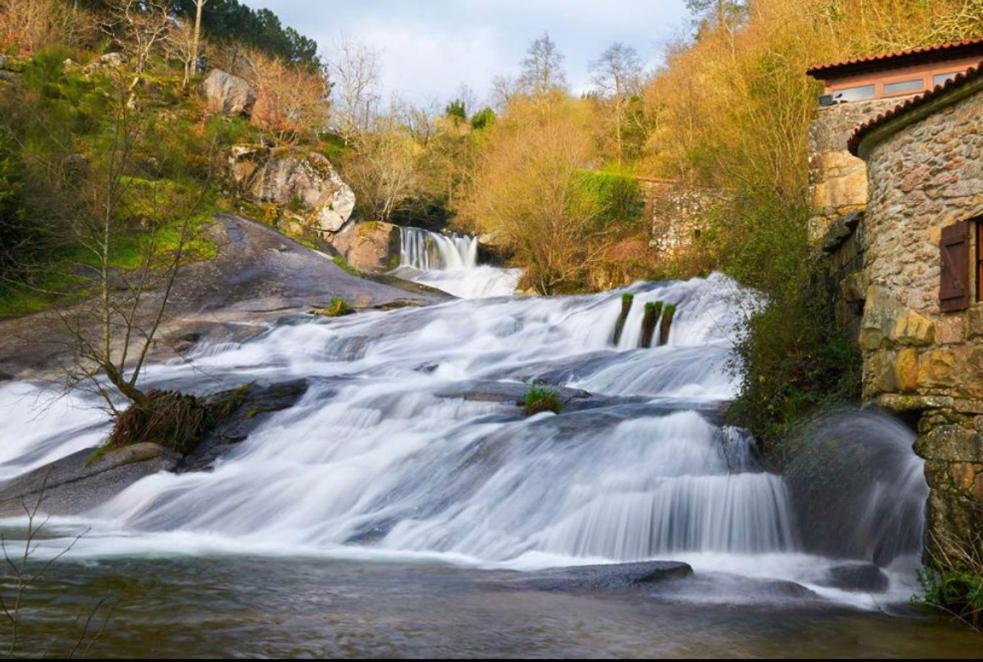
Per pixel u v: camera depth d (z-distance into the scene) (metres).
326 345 23.33
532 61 62.69
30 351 22.03
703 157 30.52
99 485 13.17
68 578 7.92
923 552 8.51
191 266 28.72
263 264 30.31
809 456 10.01
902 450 9.24
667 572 7.94
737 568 8.86
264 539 10.55
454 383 15.87
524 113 55.16
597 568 8.13
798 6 26.06
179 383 18.66
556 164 35.06
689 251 30.06
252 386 16.27
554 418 12.42
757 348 12.48
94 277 25.78
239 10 72.62
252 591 7.40
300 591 7.41
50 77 38.38
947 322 8.48
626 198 36.44
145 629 6.00
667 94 41.78
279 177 44.12
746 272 15.66
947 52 15.30
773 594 7.58
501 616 6.50
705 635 6.15
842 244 12.48
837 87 16.09
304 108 58.50
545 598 7.18
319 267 31.34
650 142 45.47
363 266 41.97
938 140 8.82
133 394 14.88
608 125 53.19
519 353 20.92
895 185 9.41
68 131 31.41
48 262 26.00
